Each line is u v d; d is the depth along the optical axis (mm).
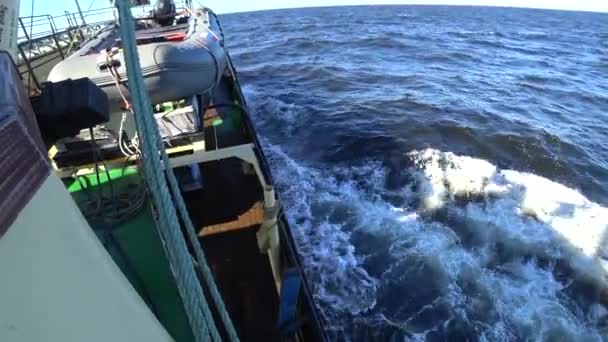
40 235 1372
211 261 4633
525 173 10117
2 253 1203
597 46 39281
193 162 4613
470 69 24172
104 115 2586
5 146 1328
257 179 5914
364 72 22047
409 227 7930
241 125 7379
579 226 7832
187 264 1708
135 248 3795
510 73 23484
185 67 4684
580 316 6102
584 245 7336
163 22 10523
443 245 7430
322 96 16969
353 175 10023
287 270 3537
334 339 5848
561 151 11477
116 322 1532
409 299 6441
